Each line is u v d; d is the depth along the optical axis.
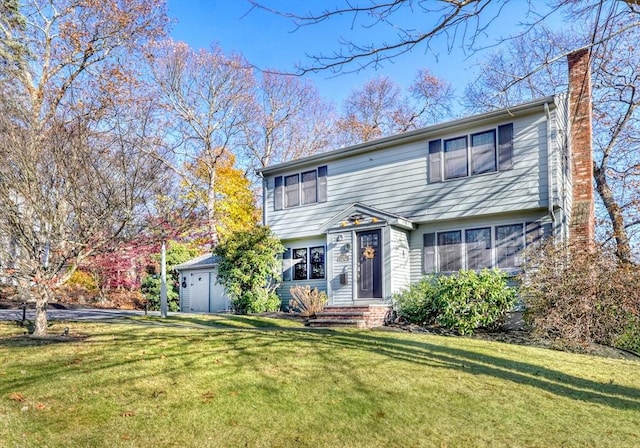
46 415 4.16
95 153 7.52
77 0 19.17
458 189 12.41
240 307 14.93
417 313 11.86
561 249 10.00
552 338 9.48
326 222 14.42
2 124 7.14
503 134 11.78
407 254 13.30
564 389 5.45
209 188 26.19
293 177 16.22
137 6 20.22
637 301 8.97
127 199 7.39
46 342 7.25
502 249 11.81
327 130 32.34
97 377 5.28
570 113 12.92
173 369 5.69
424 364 6.36
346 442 3.75
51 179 7.29
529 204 11.20
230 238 15.55
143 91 22.47
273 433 3.91
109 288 21.20
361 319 11.52
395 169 13.72
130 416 4.20
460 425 4.16
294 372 5.72
